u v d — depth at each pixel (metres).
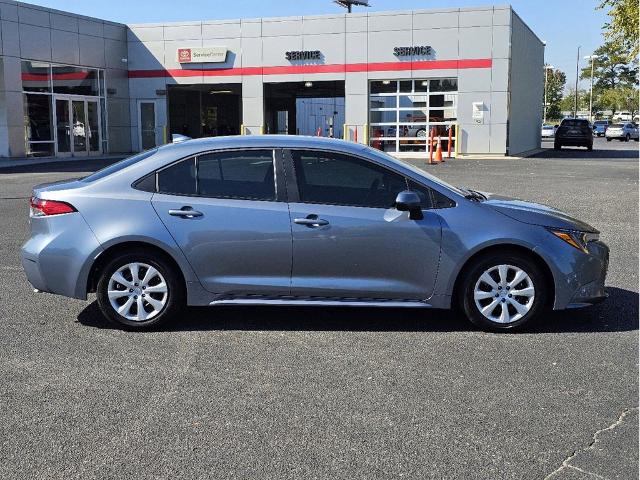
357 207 5.76
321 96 40.84
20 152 26.83
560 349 5.44
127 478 3.46
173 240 5.76
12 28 26.17
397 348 5.46
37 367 5.03
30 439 3.89
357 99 29.53
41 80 27.77
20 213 12.60
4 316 6.34
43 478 3.46
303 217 5.72
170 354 5.32
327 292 5.79
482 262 5.77
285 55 30.11
